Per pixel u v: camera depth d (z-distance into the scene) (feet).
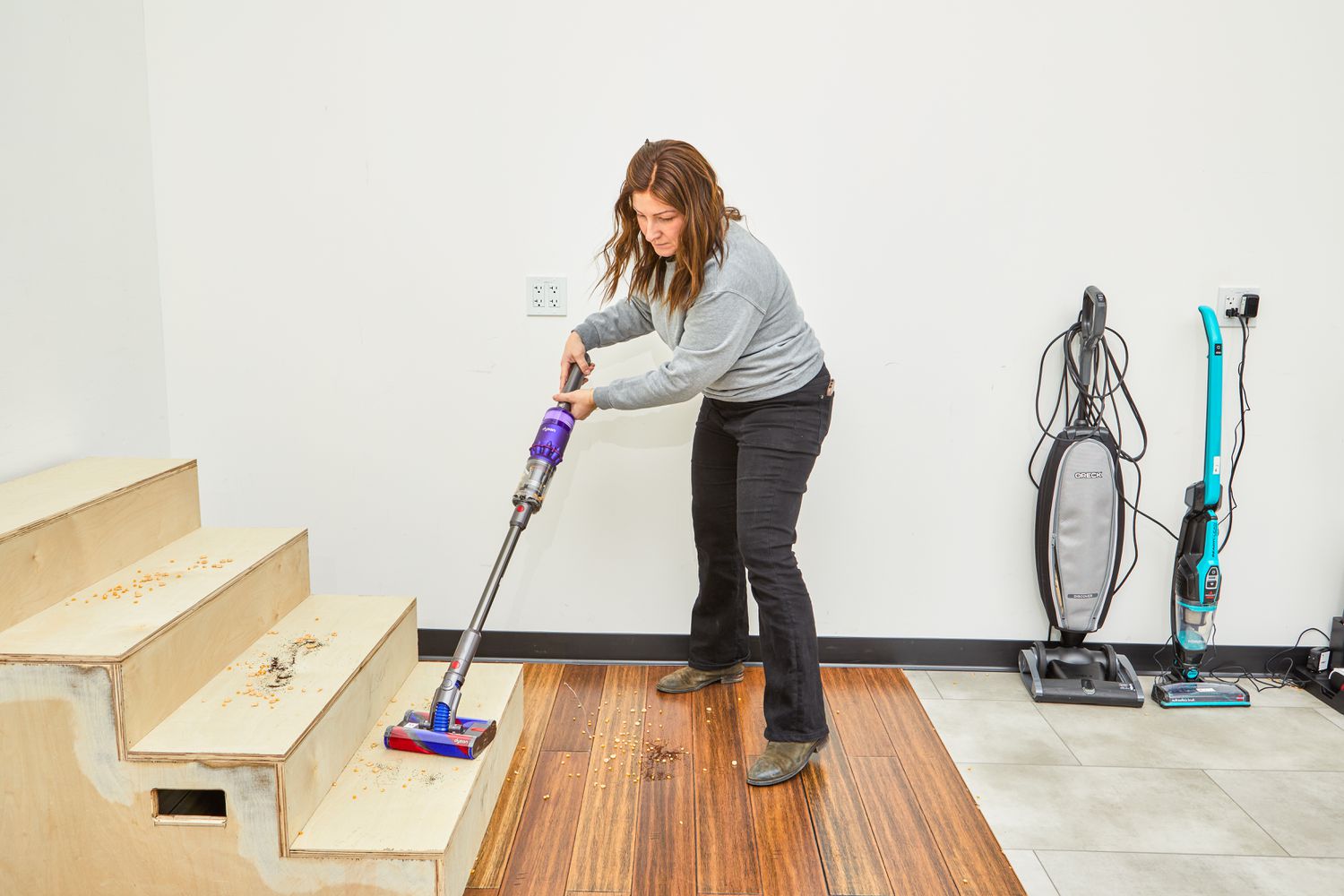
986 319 8.25
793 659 6.81
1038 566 8.30
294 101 8.05
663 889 5.74
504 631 8.85
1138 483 8.48
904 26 7.84
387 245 8.26
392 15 7.91
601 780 6.87
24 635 5.21
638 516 8.64
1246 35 7.80
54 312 7.06
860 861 6.02
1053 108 7.93
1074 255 8.14
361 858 5.12
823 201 8.09
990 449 8.45
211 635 5.88
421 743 6.03
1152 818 6.51
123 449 7.89
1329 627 8.65
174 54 8.00
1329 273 8.13
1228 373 8.28
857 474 8.51
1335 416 8.33
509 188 8.14
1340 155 7.95
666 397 6.59
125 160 7.80
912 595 8.71
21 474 6.75
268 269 8.30
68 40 7.14
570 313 8.31
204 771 5.07
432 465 8.60
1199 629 8.16
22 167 6.72
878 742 7.46
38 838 5.21
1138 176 8.01
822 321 8.27
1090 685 8.13
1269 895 5.75
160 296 8.34
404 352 8.42
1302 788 6.89
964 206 8.08
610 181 8.10
